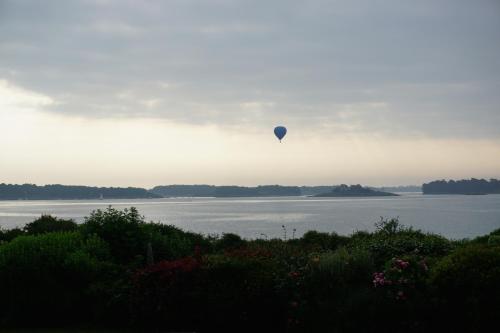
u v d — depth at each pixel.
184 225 56.81
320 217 75.06
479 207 116.00
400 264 8.91
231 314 9.21
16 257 10.15
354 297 8.73
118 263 11.81
